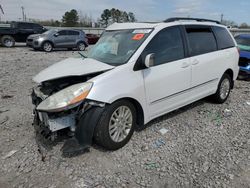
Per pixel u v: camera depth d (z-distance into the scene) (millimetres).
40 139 3959
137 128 4477
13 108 5543
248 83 8352
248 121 4918
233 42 6039
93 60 4113
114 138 3680
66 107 3268
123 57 3967
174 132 4367
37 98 3908
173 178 3139
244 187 2979
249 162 3473
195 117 5047
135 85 3781
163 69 4195
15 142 4008
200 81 5012
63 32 19484
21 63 12148
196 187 2977
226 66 5664
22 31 21219
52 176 3176
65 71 3730
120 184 3037
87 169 3307
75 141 3428
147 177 3160
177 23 4652
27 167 3352
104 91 3449
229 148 3848
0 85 7559
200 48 5008
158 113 4309
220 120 4934
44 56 15492
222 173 3229
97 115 3451
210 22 5555
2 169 3318
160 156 3613
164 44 4297
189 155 3643
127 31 4480
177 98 4574
